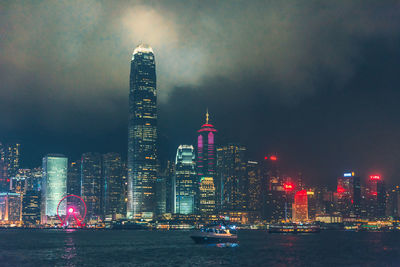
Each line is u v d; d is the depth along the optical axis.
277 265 198.88
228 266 196.50
